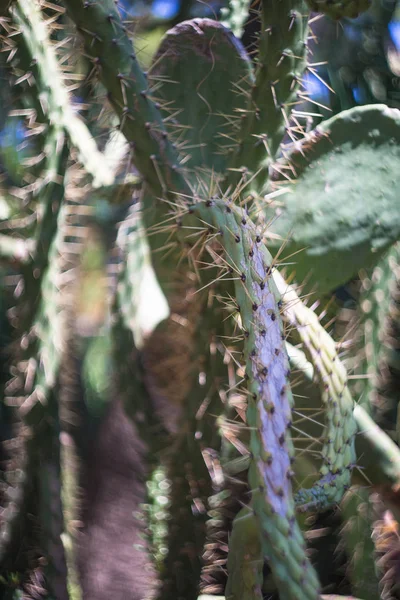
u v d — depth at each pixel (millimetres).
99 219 1630
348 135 1317
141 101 1176
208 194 1205
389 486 1203
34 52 1233
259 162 1244
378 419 1666
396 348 1726
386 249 1327
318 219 1303
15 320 1245
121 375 1343
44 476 1242
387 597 1458
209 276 1157
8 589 1249
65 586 1265
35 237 1235
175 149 1210
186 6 1841
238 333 1164
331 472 1030
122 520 1695
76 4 1151
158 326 1287
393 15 2240
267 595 1370
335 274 1316
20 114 1246
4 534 1261
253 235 1081
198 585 1237
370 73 2223
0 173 1457
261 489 941
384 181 1324
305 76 1288
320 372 1064
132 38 1217
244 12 1465
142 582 1556
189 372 1193
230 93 1304
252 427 964
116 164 1390
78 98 1435
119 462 1777
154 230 1260
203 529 1227
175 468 1212
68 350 1404
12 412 1363
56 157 1250
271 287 1054
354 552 1455
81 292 1691
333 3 1089
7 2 1198
